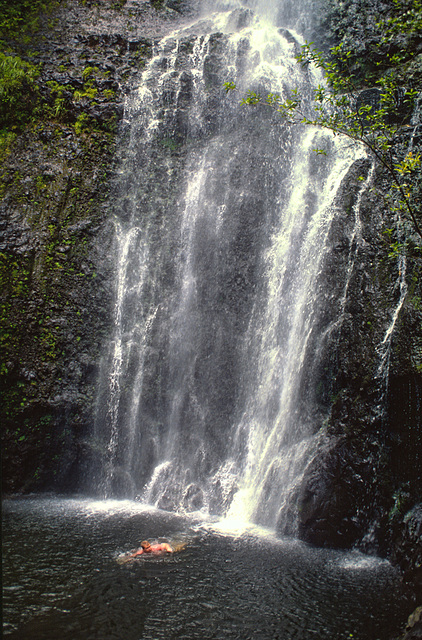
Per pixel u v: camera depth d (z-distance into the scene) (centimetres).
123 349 1107
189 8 1703
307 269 1039
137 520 869
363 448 828
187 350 1113
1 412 995
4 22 1401
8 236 1084
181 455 1037
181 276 1170
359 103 1226
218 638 533
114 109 1298
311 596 631
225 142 1287
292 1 1577
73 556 704
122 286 1148
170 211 1227
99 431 1058
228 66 1394
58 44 1405
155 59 1412
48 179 1172
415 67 1190
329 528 799
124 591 614
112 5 1587
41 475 1022
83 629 533
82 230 1152
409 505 766
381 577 695
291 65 1410
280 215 1168
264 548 770
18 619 544
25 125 1227
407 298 888
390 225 984
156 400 1084
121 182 1244
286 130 1262
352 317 920
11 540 752
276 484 894
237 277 1136
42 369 1034
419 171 1017
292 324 1023
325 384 920
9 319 1033
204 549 753
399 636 550
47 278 1086
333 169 1152
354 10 1427
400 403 816
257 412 1016
